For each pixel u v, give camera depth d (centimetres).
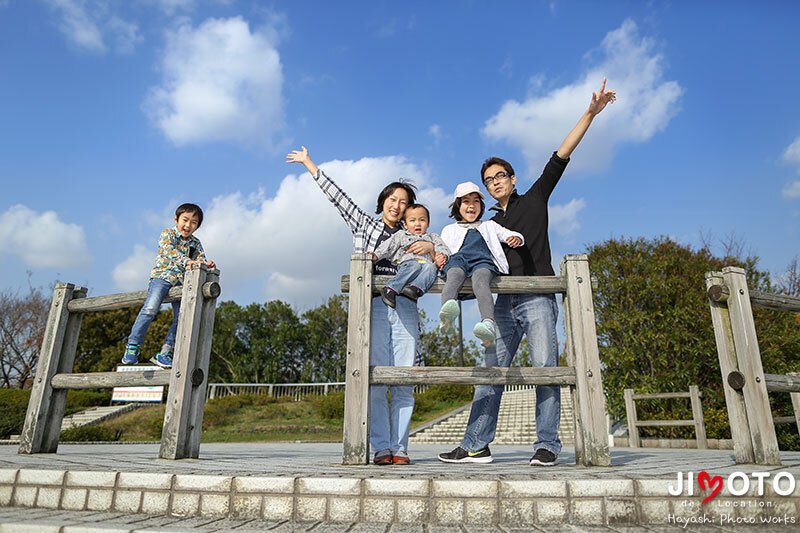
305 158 400
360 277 348
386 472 262
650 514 226
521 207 381
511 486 229
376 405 344
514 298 364
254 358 3484
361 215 384
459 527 219
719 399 981
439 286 357
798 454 465
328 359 3850
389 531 210
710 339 1038
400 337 359
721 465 315
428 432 1578
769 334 1021
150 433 1630
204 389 399
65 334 460
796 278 1755
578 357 325
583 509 226
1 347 2666
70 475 263
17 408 1342
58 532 209
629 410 955
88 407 2111
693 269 1135
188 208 433
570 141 362
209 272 420
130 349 396
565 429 1331
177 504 245
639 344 1090
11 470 272
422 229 382
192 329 391
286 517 233
